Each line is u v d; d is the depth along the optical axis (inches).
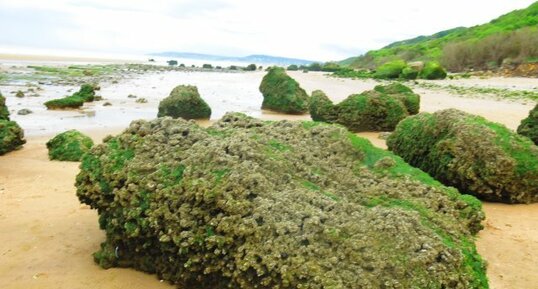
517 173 323.6
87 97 898.1
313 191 204.8
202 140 226.7
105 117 733.3
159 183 205.6
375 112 629.0
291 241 175.6
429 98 974.4
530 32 2079.2
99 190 215.8
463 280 173.0
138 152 222.1
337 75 1969.7
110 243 218.1
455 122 350.6
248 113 832.3
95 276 209.3
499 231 272.4
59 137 462.9
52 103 794.2
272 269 170.2
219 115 799.1
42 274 211.9
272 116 807.7
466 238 210.4
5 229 266.1
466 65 2234.3
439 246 175.3
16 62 2159.2
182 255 193.2
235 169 201.8
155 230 198.2
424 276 165.9
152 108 852.0
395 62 1852.9
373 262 167.3
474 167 330.6
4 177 380.2
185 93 730.2
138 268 213.6
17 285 202.8
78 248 239.3
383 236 175.6
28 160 441.4
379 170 249.4
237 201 189.6
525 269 223.0
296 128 261.3
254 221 182.7
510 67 1902.1
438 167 349.1
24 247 241.1
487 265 207.6
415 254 170.6
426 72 1674.5
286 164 219.9
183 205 195.9
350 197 216.5
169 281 202.7
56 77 1409.9
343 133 261.0
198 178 201.2
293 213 185.0
